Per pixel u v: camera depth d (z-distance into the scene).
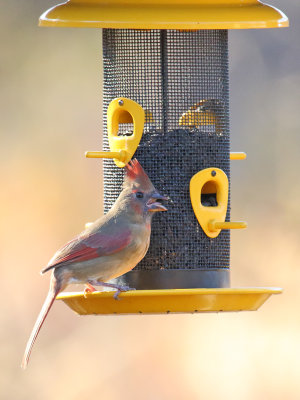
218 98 14.56
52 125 24.31
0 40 24.48
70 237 23.72
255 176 23.30
